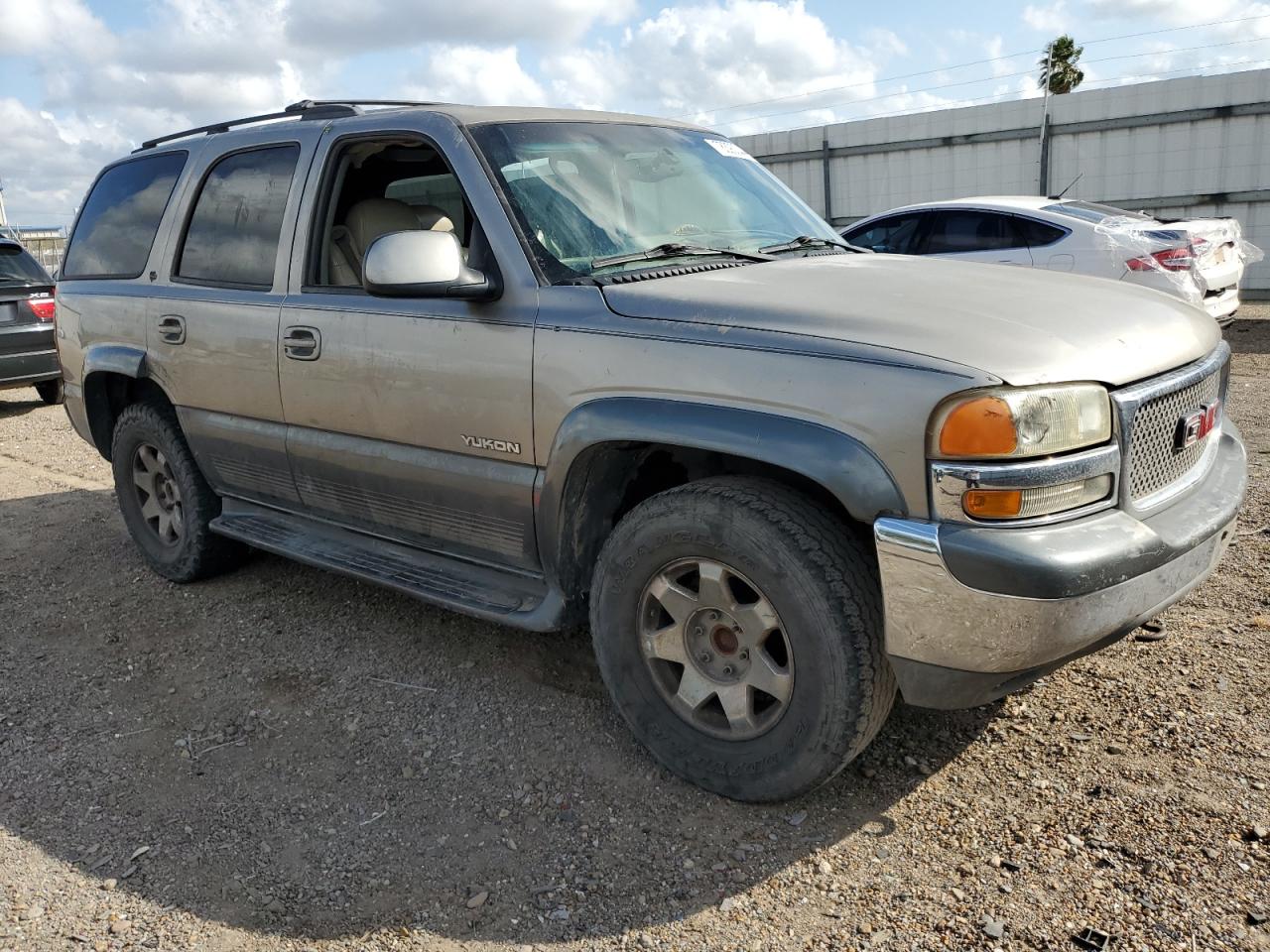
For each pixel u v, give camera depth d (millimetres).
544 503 2977
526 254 3023
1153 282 8523
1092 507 2391
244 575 4746
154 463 4699
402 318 3270
